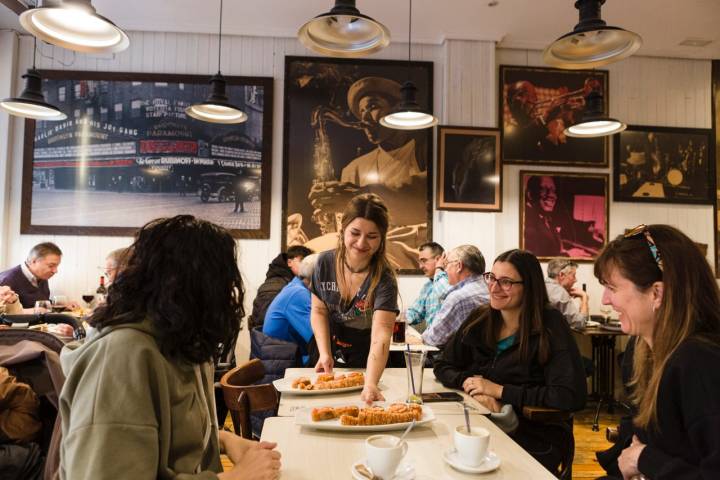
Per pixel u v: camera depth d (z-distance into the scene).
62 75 4.66
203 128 4.74
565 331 1.89
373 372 1.79
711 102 5.21
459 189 4.78
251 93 4.77
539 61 5.07
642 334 1.18
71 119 4.66
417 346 2.85
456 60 4.86
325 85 4.82
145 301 0.90
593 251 4.96
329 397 1.71
